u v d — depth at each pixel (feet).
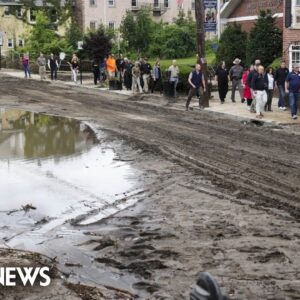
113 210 33.42
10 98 96.48
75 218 32.07
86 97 98.32
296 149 50.55
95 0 226.38
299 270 24.21
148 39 193.67
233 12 133.90
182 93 97.81
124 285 23.24
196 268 24.54
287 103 77.20
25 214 32.86
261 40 108.99
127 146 52.49
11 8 224.53
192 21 202.80
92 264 25.39
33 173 42.42
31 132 61.26
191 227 29.86
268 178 39.83
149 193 36.78
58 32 220.23
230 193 36.29
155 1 238.27
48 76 148.66
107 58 120.88
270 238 27.99
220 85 84.69
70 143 54.54
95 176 41.39
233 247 26.84
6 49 225.15
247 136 57.57
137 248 27.09
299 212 32.17
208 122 68.08
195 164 44.70
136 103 88.74
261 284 22.88
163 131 60.64
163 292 22.48
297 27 95.61
